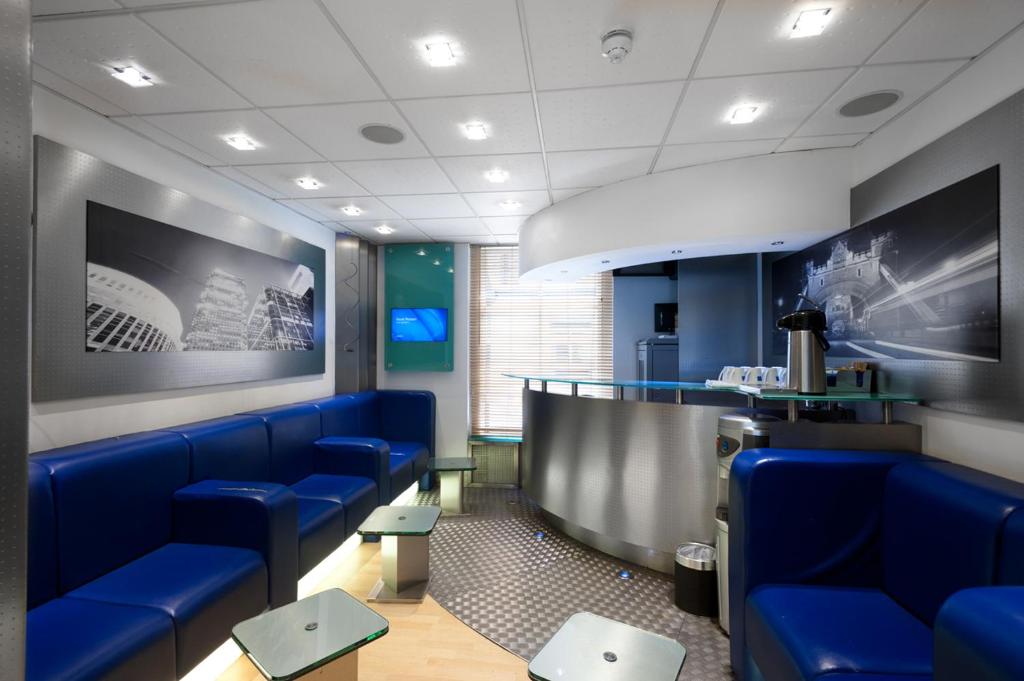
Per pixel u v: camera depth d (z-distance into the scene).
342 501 3.44
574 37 2.05
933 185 2.46
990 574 1.53
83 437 2.60
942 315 2.39
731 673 2.29
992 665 0.98
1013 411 1.99
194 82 2.39
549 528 4.27
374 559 3.61
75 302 2.51
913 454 2.27
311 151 3.22
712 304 4.94
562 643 1.75
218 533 2.60
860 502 2.13
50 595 2.05
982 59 2.18
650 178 3.61
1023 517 1.48
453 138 3.03
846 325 3.23
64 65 2.24
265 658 1.66
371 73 2.33
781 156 3.24
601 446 3.65
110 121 2.78
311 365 4.73
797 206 3.22
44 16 1.90
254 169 3.53
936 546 1.77
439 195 4.12
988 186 2.13
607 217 3.84
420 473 5.14
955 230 2.31
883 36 2.05
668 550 3.29
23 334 1.13
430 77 2.36
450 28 2.00
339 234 5.42
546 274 4.96
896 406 2.76
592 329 5.99
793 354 2.90
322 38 2.06
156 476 2.60
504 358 6.04
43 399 2.36
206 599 2.09
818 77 2.36
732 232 3.35
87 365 2.58
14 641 1.10
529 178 3.71
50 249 2.39
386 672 2.34
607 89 2.46
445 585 3.19
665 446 3.32
